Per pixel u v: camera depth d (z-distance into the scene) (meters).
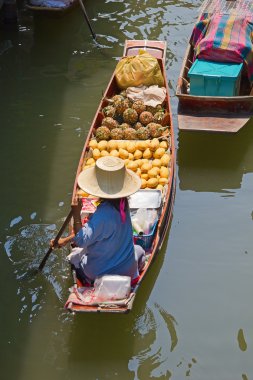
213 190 7.95
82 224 6.54
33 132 9.07
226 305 6.32
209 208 7.64
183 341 5.94
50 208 7.58
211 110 8.52
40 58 11.23
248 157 8.53
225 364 5.73
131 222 5.92
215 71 8.62
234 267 6.77
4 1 12.06
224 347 5.89
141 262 6.17
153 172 7.39
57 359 5.76
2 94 10.09
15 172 8.22
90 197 6.85
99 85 10.34
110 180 5.41
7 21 12.24
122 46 11.59
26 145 8.78
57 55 11.32
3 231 7.21
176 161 8.45
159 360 5.77
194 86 8.70
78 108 9.66
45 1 12.23
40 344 5.90
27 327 6.06
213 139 8.88
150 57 9.23
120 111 8.53
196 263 6.83
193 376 5.62
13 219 7.40
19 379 5.57
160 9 13.06
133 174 5.71
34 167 8.31
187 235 7.20
